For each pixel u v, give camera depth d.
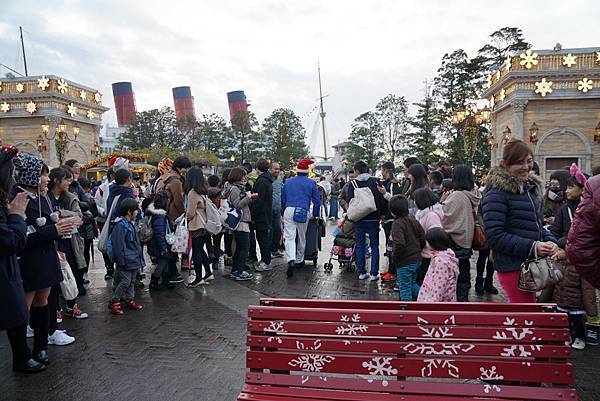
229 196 8.27
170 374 4.17
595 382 3.99
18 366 4.23
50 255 4.38
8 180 3.53
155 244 7.39
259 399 2.58
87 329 5.51
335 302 2.89
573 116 23.69
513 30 39.62
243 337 5.20
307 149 56.09
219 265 9.91
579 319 4.84
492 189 3.56
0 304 3.49
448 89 41.84
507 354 2.45
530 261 3.30
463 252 5.26
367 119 48.19
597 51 23.23
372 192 7.93
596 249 2.47
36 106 29.06
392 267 8.12
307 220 8.80
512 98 24.23
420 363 2.51
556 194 5.79
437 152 31.91
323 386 2.61
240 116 52.62
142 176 28.52
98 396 3.74
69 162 8.04
